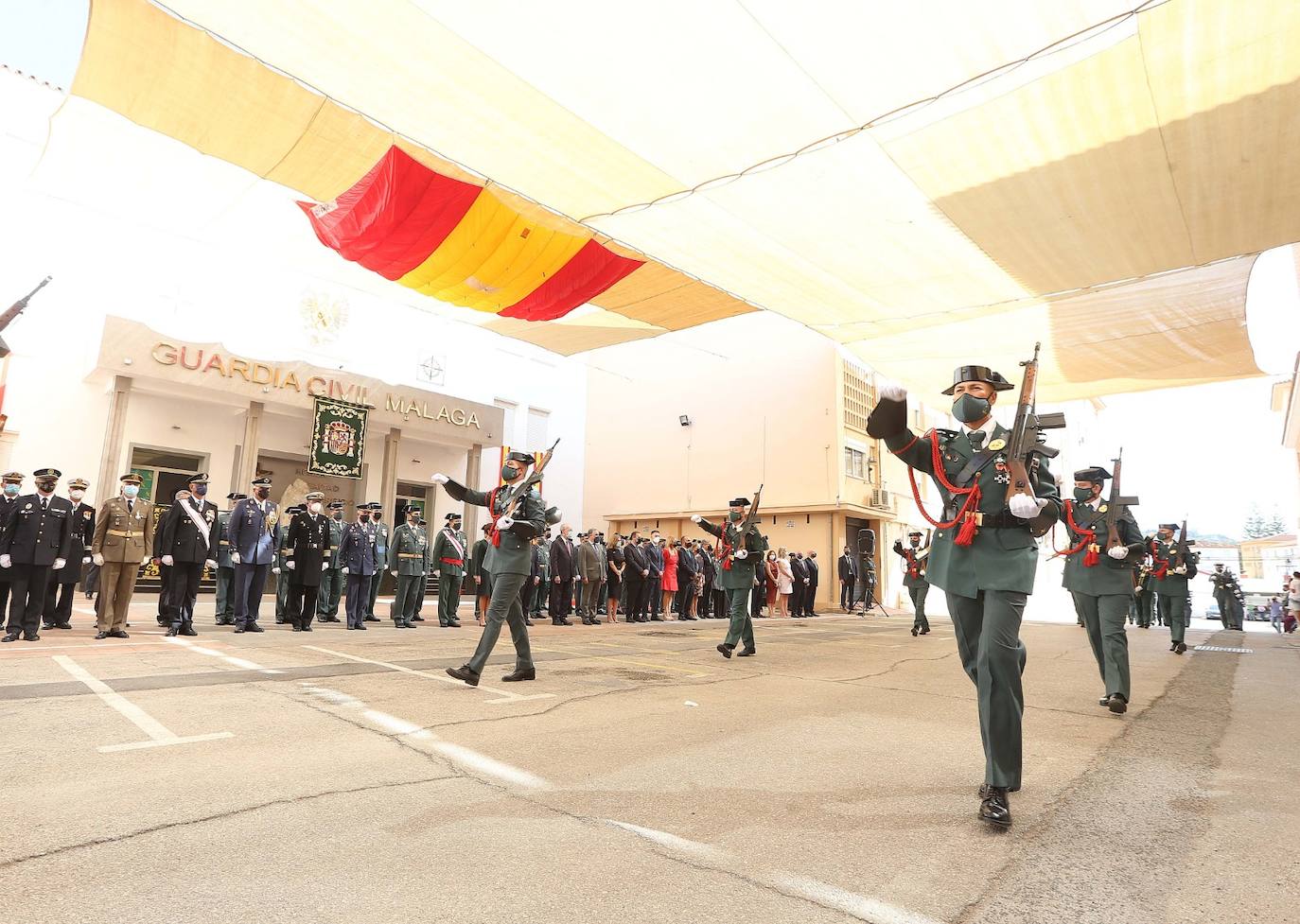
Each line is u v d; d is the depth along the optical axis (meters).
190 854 2.49
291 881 2.31
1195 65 5.55
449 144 7.24
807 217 8.29
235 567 11.32
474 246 9.36
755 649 9.88
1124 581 5.98
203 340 17.17
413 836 2.72
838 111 6.41
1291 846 2.85
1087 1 5.00
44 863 2.37
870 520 27.30
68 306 15.58
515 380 24.56
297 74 6.32
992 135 6.61
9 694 4.98
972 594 3.41
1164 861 2.69
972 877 2.52
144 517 9.17
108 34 6.00
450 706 5.06
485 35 5.71
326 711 4.73
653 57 5.85
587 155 7.33
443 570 12.81
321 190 8.23
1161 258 8.65
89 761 3.49
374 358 20.45
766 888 2.38
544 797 3.22
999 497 3.46
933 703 5.84
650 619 17.33
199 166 8.02
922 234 8.46
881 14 5.22
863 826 2.99
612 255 9.80
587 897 2.27
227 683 5.66
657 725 4.71
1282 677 8.03
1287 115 6.00
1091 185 7.24
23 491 14.78
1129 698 5.93
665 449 29.41
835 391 25.23
